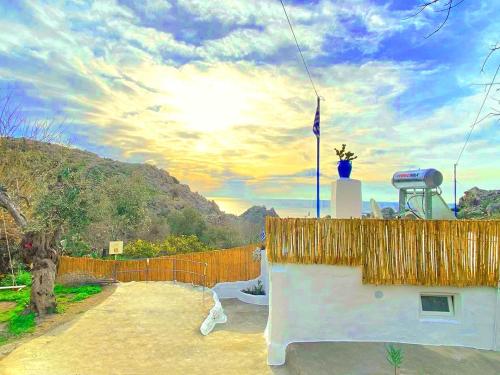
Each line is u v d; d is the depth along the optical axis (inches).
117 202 989.2
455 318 337.7
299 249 346.0
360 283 342.6
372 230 342.3
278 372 317.1
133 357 351.9
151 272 748.6
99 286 666.2
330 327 344.8
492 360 309.6
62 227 563.5
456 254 333.7
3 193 554.3
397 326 340.5
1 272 762.2
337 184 444.1
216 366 330.6
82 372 318.3
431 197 469.4
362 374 291.0
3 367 328.5
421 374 289.4
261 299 621.3
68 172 603.2
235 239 1330.0
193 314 491.5
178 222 1310.3
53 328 440.5
